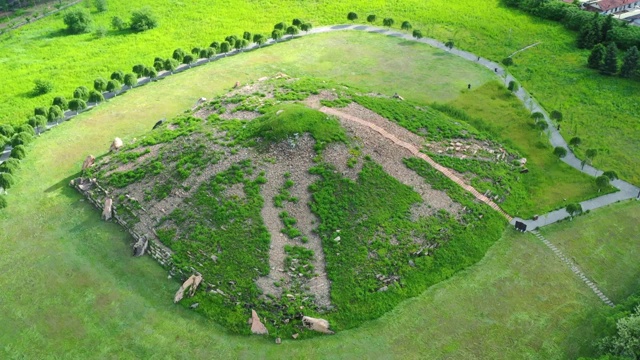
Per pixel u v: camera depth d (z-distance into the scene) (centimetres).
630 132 8550
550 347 5434
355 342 5519
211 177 6931
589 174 7738
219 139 7444
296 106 7656
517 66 10419
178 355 5422
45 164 8100
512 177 7606
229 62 10700
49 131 8844
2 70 10850
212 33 12025
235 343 5522
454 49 11025
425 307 5850
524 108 9194
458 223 6688
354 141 7231
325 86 8875
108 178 7400
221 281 6003
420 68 10356
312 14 12700
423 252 6309
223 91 9712
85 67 10869
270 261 6116
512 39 11394
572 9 11794
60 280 6216
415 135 7850
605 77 9969
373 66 10425
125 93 9819
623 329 5072
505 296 5972
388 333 5600
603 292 6009
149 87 9975
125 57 11200
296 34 11650
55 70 10800
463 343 5497
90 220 6981
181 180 6988
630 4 12544
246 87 8950
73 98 9544
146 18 12331
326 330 5594
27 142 8444
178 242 6425
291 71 10262
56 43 11950
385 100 8556
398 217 6594
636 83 9756
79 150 8369
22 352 5488
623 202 7231
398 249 6294
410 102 9050
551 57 10706
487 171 7531
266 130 7281
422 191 6944
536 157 8112
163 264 6294
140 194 7044
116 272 6272
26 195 7494
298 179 6812
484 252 6488
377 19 12319
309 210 6569
